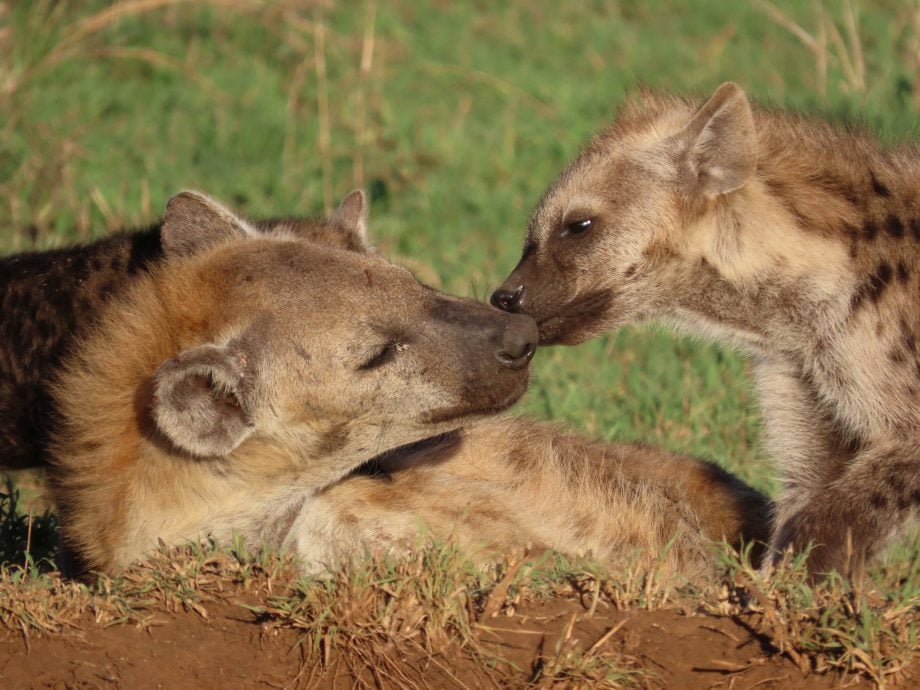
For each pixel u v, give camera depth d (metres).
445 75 19.42
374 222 15.95
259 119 17.92
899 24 20.38
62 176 16.08
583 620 7.17
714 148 9.99
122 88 18.36
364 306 8.05
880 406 9.39
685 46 20.81
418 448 9.17
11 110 16.88
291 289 8.07
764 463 10.98
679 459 9.84
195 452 7.84
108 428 8.12
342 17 20.78
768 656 6.84
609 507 9.12
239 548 7.86
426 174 17.27
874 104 17.22
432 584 7.29
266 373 7.97
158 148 17.22
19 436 9.77
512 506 8.98
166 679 6.93
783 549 8.88
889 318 9.44
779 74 19.38
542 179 17.09
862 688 6.66
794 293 9.80
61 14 18.56
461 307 8.16
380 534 8.70
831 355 9.66
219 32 20.17
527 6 22.20
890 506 8.90
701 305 10.31
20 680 6.95
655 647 6.96
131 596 7.45
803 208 9.84
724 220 10.05
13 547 9.51
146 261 9.66
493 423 9.51
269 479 8.26
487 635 7.11
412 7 21.75
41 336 9.71
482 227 16.14
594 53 20.66
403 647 7.07
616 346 13.28
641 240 10.30
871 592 7.33
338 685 7.00
